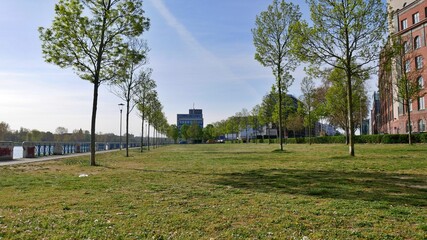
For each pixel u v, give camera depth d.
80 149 43.59
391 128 62.56
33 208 7.58
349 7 21.66
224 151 41.75
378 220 6.05
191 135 138.12
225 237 5.21
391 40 22.56
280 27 31.64
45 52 19.06
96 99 20.67
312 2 22.55
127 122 33.91
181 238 5.18
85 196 9.15
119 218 6.48
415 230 5.42
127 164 21.61
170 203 7.99
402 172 13.39
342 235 5.19
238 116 112.25
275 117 59.31
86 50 19.73
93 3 19.77
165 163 22.08
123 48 20.75
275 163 19.89
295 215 6.53
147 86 41.66
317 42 22.78
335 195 8.73
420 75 46.50
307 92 55.47
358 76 23.34
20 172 16.61
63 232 5.55
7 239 5.18
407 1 52.38
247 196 8.84
